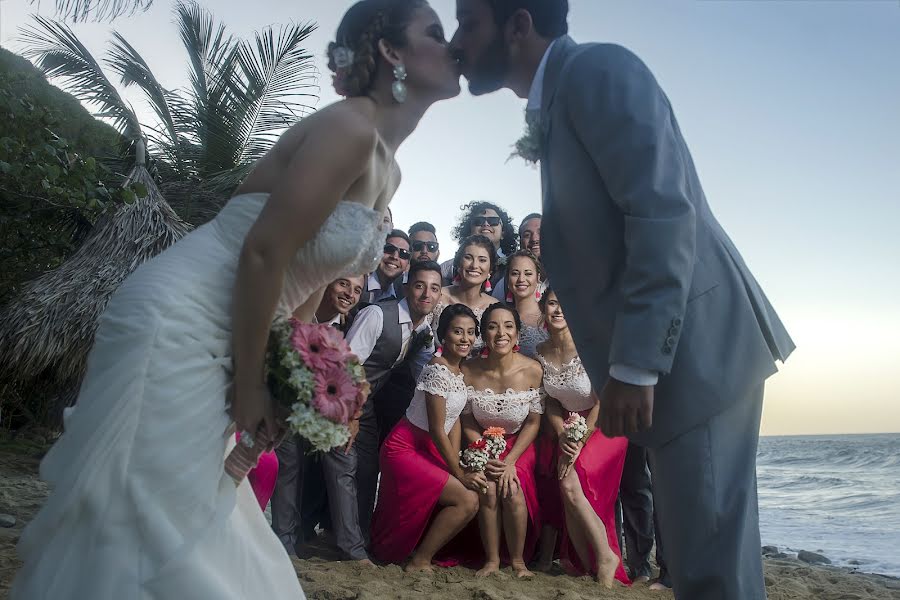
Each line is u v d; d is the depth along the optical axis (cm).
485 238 600
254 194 245
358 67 253
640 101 231
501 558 530
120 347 229
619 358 226
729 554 232
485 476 505
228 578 230
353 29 256
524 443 519
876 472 2305
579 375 511
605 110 232
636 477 514
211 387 233
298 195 229
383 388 579
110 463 222
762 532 987
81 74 1531
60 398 930
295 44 1582
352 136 236
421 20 259
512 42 256
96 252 919
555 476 527
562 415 526
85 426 226
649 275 223
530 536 522
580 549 506
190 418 227
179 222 997
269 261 229
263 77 1578
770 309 263
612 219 240
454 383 514
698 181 257
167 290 232
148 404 224
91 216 1028
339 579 448
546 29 253
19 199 891
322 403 233
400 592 422
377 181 257
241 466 238
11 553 419
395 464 520
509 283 588
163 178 1523
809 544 873
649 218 224
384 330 540
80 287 883
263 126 1602
